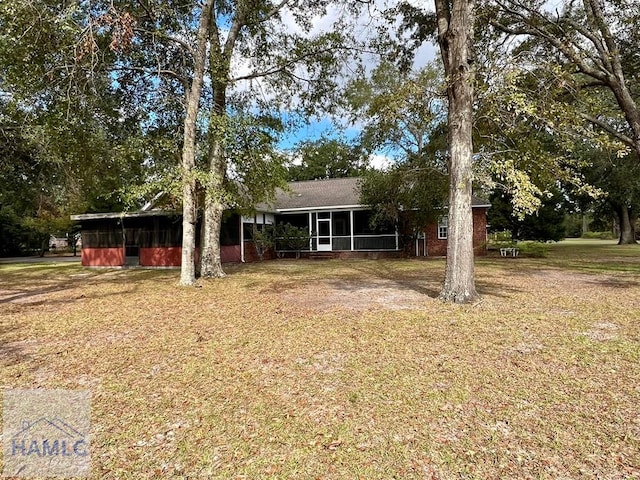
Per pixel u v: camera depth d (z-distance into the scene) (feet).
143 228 59.52
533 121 25.40
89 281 43.47
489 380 12.71
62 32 27.96
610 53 36.99
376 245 70.95
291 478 8.04
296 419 10.45
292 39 44.27
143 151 41.14
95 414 11.00
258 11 42.16
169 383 13.14
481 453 8.75
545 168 26.27
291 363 14.74
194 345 17.42
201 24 36.83
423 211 60.49
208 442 9.45
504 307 23.65
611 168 73.97
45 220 84.74
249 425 10.21
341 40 42.98
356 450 8.97
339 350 16.06
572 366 13.78
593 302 24.75
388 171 61.57
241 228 63.72
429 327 19.25
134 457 8.91
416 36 39.42
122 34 27.17
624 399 11.18
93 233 62.44
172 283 39.83
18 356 16.28
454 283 25.76
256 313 23.84
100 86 34.83
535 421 10.08
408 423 10.14
